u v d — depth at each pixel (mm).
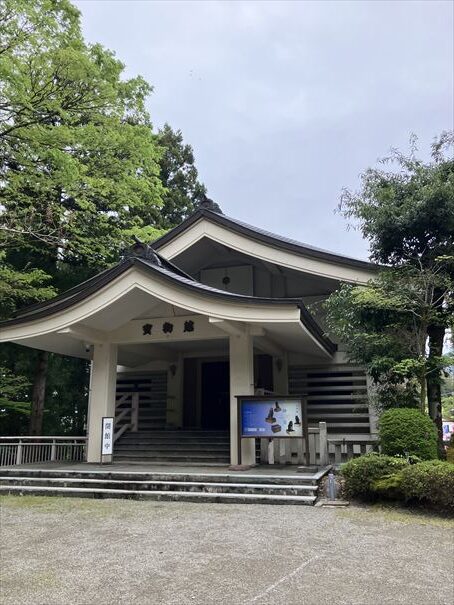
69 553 4898
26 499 8000
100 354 11062
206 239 13102
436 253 9875
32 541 5375
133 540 5332
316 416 12227
